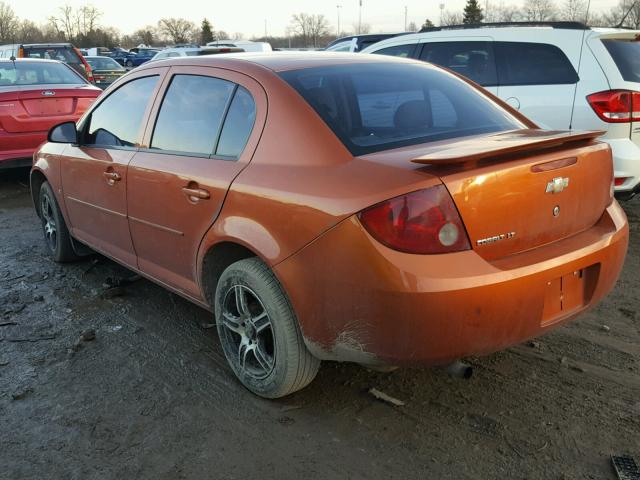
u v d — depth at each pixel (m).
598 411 2.79
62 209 4.59
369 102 2.88
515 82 5.70
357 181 2.33
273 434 2.69
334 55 3.33
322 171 2.48
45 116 7.64
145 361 3.36
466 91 3.33
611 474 2.40
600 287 2.72
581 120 5.24
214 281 3.17
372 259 2.22
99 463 2.54
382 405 2.88
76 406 2.95
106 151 3.86
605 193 2.83
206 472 2.47
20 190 8.05
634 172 5.02
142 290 4.39
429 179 2.21
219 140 3.03
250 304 2.91
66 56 15.43
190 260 3.18
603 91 5.10
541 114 5.48
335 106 2.76
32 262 5.07
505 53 5.80
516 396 2.93
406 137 2.74
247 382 2.98
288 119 2.71
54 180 4.55
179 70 3.45
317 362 2.75
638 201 6.40
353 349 2.41
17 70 8.28
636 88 5.01
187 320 3.87
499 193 2.32
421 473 2.43
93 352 3.48
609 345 3.41
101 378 3.20
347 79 3.00
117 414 2.87
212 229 2.90
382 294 2.22
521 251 2.44
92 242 4.27
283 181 2.56
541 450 2.54
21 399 3.02
